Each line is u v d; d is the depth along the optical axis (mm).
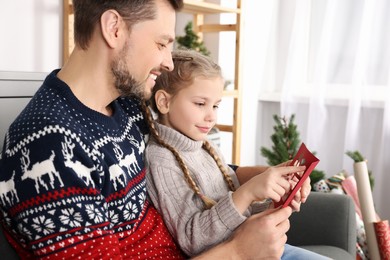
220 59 2881
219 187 1163
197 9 2529
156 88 1145
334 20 2773
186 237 1019
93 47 916
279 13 3098
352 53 2752
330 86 2822
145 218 1020
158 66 972
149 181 1087
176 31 2900
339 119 2836
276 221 972
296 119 2949
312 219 1565
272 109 3188
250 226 974
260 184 995
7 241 849
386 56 2615
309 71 2963
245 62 3023
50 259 765
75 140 816
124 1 891
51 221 763
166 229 1065
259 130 3225
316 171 2043
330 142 2867
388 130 2572
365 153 2725
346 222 1536
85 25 910
